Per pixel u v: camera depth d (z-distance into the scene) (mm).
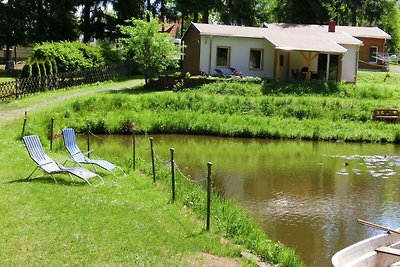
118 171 15109
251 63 40156
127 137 26109
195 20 55406
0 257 7633
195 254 8719
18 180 12477
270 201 14930
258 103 30781
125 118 27297
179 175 15422
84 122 26516
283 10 58375
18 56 63062
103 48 43656
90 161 14352
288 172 19141
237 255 9156
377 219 13492
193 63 41375
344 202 15109
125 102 29203
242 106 30531
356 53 40656
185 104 30219
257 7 60250
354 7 63281
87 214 10133
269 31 41406
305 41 39250
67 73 35094
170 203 11898
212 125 27875
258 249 9719
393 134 27750
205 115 28703
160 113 28812
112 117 27297
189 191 13281
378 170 19953
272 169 19594
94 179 13523
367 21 69438
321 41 39656
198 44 39812
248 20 56125
